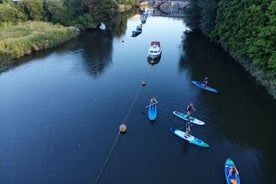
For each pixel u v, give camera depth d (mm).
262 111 38750
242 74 50469
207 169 28328
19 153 30047
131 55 60031
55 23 76375
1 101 39875
